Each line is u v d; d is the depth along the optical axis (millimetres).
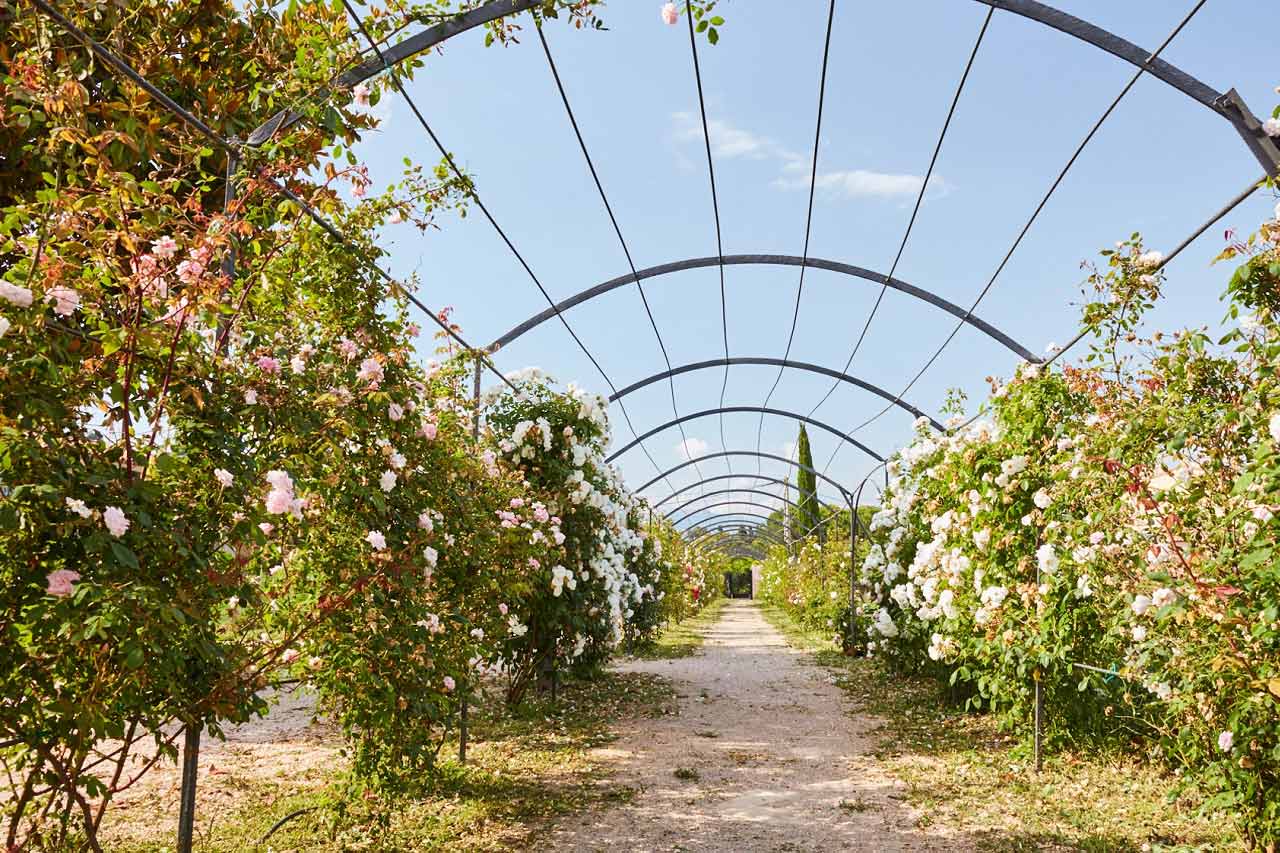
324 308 4105
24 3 2877
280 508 2828
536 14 4195
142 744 6043
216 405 2875
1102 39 4258
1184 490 3689
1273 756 3303
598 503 8344
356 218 4047
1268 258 3309
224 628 3582
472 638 5195
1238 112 4012
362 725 4191
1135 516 4016
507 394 8141
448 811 4715
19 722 2387
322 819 4418
